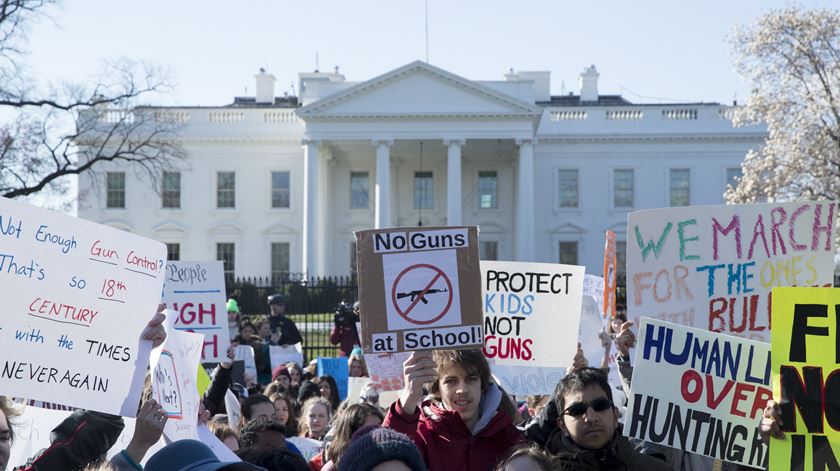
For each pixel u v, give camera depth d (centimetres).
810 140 3953
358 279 641
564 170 6719
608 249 902
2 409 525
